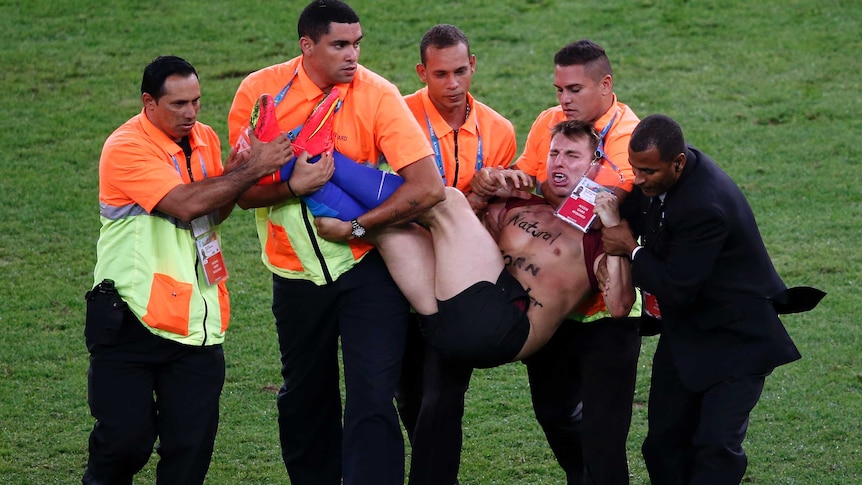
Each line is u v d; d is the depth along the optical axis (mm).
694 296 18047
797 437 23594
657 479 19750
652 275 18109
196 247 19297
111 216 18891
